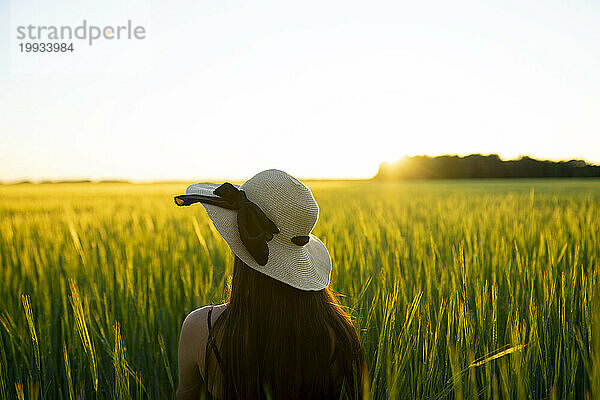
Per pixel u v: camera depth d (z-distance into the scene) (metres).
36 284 3.57
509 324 2.31
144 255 4.49
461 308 2.13
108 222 9.23
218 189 1.52
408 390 1.98
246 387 1.46
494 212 9.40
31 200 22.69
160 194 30.22
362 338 2.27
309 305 1.50
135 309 3.01
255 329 1.46
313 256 1.67
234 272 1.53
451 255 4.09
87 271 4.01
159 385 2.72
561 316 2.38
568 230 5.49
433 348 1.99
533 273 3.01
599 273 2.28
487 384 1.80
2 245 5.65
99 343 2.66
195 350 1.60
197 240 5.74
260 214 1.43
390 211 12.73
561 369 2.29
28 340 2.67
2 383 2.10
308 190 1.53
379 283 2.98
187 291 3.37
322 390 1.50
